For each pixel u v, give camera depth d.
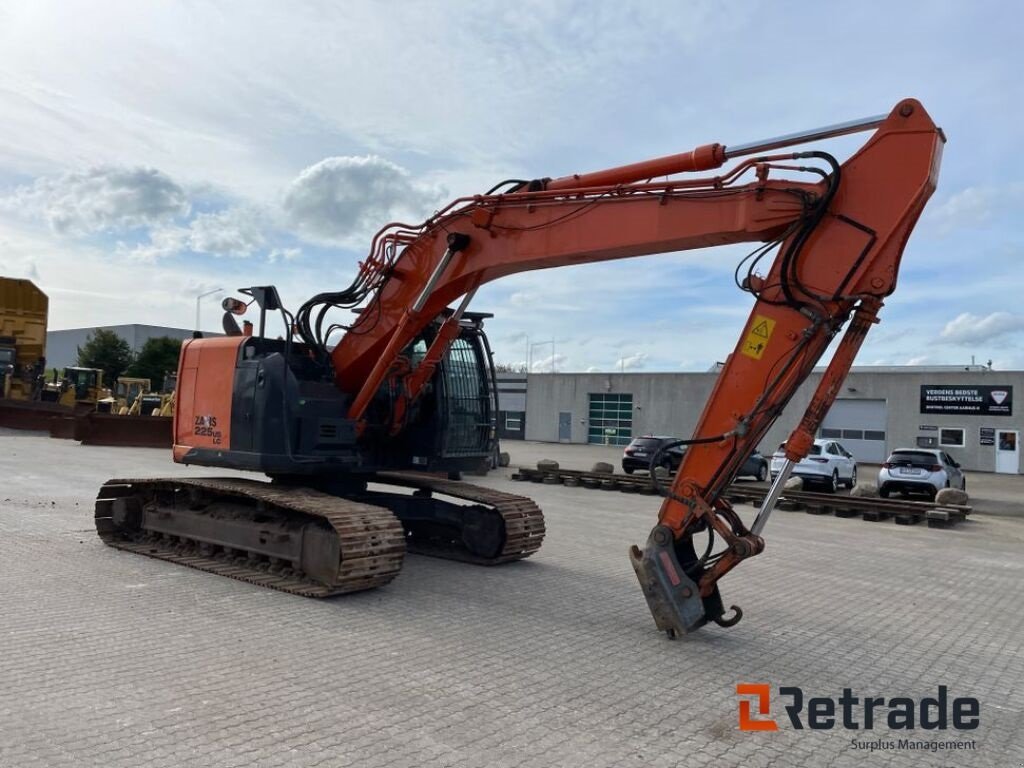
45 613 6.50
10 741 4.10
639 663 5.84
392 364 8.58
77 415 26.09
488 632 6.48
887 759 4.41
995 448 35.78
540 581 8.50
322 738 4.27
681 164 6.40
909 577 9.91
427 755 4.12
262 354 8.67
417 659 5.71
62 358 97.81
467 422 9.51
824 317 5.83
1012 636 7.11
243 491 8.20
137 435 25.50
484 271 7.63
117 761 3.90
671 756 4.28
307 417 8.21
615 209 6.72
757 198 6.04
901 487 21.05
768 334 6.06
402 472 9.86
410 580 8.34
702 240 6.38
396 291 8.34
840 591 8.83
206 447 8.84
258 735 4.28
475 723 4.58
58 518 11.19
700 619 6.27
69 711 4.51
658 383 45.47
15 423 29.05
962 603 8.47
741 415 6.12
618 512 15.38
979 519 17.42
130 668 5.26
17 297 30.95
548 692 5.15
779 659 6.12
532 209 7.23
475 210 7.47
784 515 16.64
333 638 6.13
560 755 4.20
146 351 66.19
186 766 3.88
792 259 5.93
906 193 5.65
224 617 6.59
